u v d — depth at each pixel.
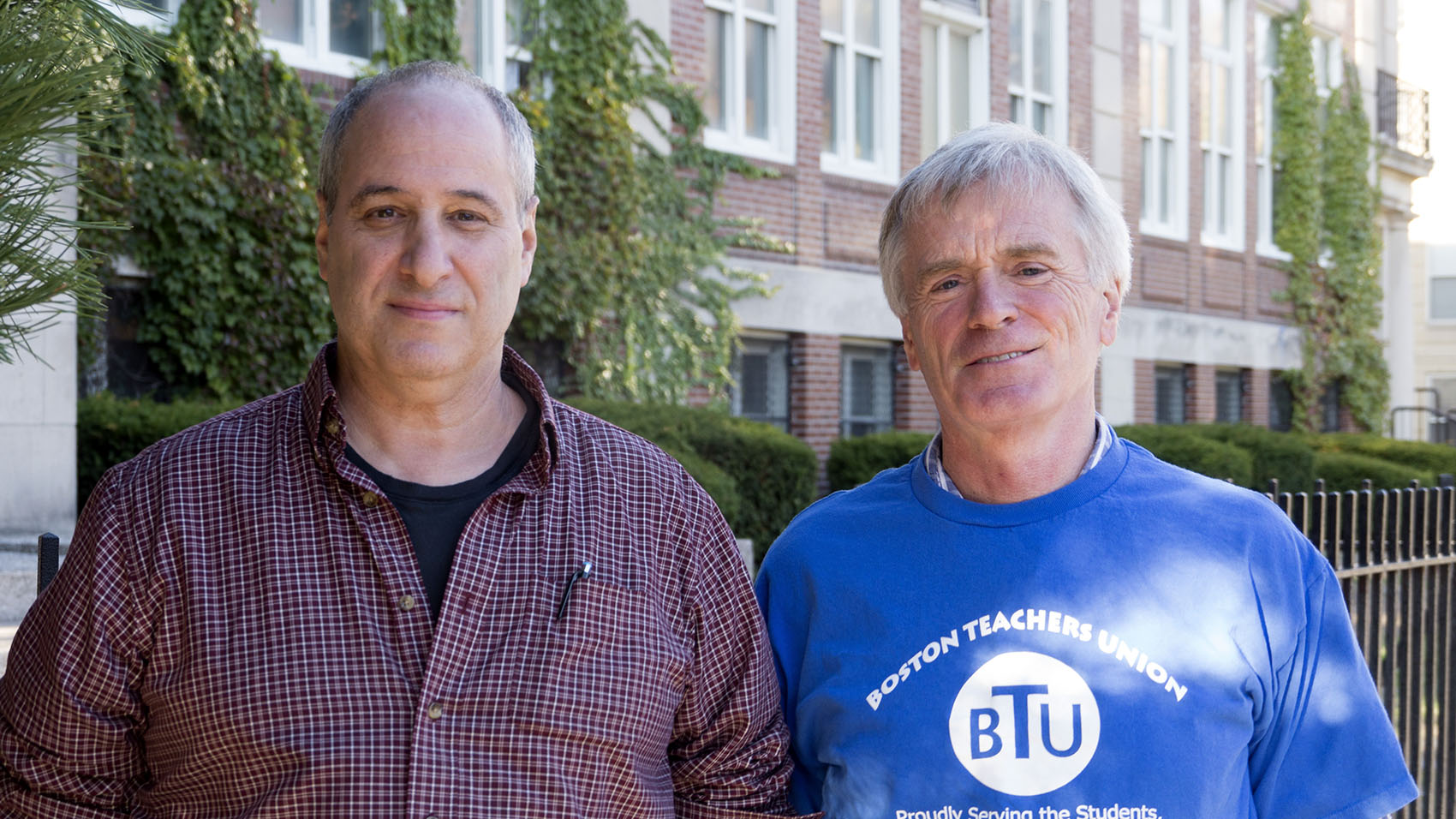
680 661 1.97
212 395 8.16
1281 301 17.89
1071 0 14.15
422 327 1.87
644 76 10.34
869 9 12.31
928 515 2.20
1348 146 18.70
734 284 10.93
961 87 13.17
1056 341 2.11
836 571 2.22
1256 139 17.50
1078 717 2.02
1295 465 12.09
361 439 1.96
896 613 2.15
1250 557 2.09
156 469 1.87
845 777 2.11
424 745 1.76
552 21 9.84
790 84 11.45
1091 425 2.23
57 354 6.77
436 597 1.86
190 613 1.79
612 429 2.09
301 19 8.74
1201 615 2.05
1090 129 14.46
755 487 9.09
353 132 1.92
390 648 1.80
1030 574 2.09
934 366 2.17
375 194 1.88
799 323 11.41
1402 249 20.95
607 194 9.91
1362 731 2.07
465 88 1.95
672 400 10.35
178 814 1.80
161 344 8.09
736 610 2.09
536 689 1.82
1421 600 4.25
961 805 2.04
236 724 1.76
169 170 7.85
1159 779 1.99
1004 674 2.05
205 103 8.04
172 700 1.78
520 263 1.99
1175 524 2.11
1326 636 2.10
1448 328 30.48
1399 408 20.84
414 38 9.12
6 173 2.24
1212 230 16.86
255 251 8.27
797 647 2.27
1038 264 2.10
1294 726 2.08
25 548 6.34
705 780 2.06
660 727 1.94
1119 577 2.07
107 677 1.79
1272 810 2.09
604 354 9.96
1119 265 2.19
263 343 8.30
